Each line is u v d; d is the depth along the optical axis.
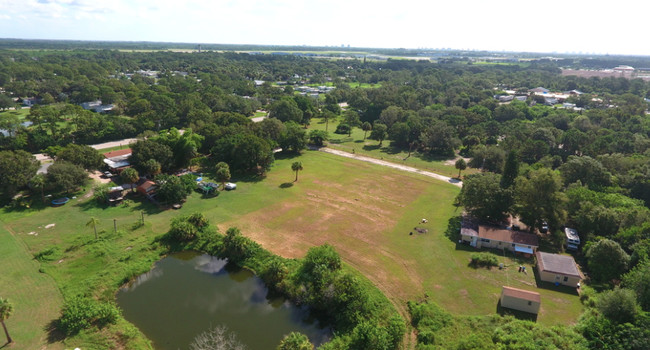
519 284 48.34
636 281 42.44
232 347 36.66
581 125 122.62
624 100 172.75
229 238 53.25
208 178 82.88
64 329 37.44
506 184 65.88
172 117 126.06
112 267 48.47
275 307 43.41
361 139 129.12
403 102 161.25
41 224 58.66
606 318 38.06
